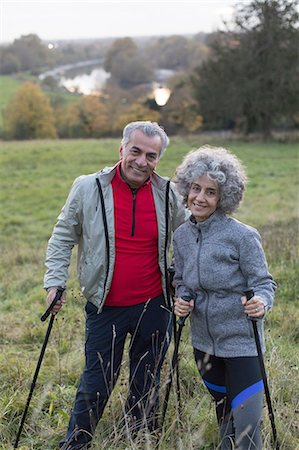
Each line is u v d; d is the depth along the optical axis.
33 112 48.41
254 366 3.16
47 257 3.53
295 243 8.67
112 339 3.51
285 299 6.58
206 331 3.23
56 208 15.54
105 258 3.39
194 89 35.09
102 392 3.53
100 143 27.80
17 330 6.03
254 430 3.11
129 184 3.41
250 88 31.20
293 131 35.25
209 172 3.08
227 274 3.12
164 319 3.60
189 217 3.36
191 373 4.52
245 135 33.53
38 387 4.49
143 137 3.29
